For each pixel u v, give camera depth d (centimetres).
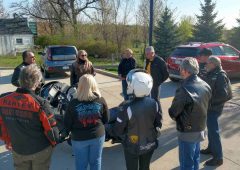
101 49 2497
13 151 297
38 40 3244
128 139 321
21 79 280
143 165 342
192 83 336
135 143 318
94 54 2512
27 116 278
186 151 348
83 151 333
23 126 282
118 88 1079
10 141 301
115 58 2478
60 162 474
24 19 3603
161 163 466
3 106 283
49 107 290
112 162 474
